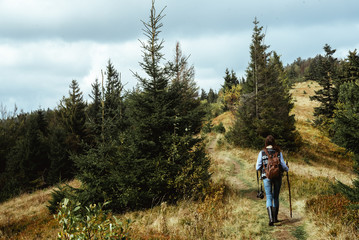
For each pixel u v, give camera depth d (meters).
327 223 4.48
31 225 8.20
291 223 4.92
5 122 27.56
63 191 9.10
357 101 5.68
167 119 7.71
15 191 18.53
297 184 7.98
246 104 21.98
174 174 7.54
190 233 4.67
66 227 3.04
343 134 5.26
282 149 20.69
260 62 21.70
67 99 23.94
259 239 4.26
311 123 35.97
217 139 25.56
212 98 99.19
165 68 8.03
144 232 4.96
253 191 8.22
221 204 6.38
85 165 7.51
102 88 8.05
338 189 5.23
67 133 22.22
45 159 21.39
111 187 7.19
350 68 22.75
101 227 3.13
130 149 7.36
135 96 7.82
